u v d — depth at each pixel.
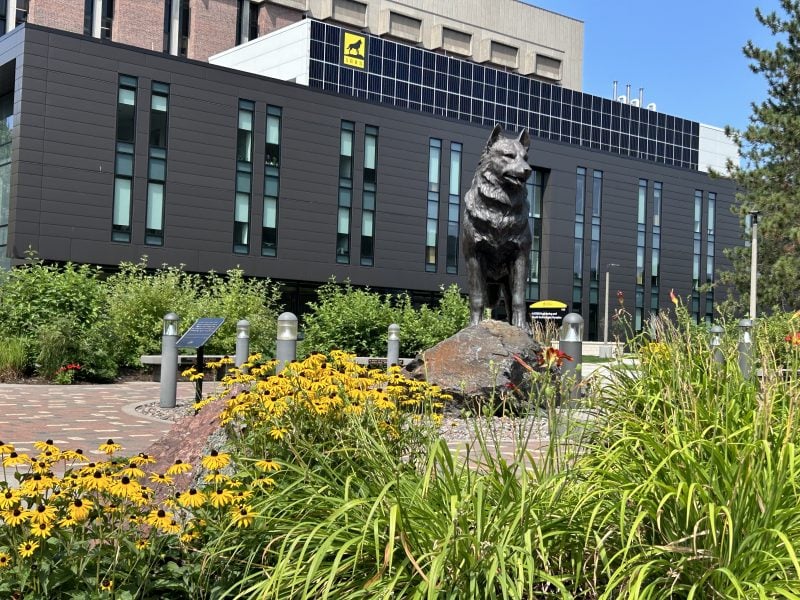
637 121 70.25
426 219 46.72
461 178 48.09
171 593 3.33
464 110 60.75
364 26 67.44
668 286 57.22
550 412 3.73
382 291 45.59
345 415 4.37
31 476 3.13
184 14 58.28
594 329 53.44
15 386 16.44
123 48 36.88
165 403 12.62
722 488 3.04
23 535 2.98
